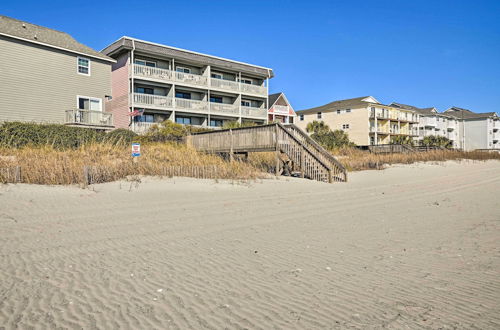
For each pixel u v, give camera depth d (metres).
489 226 6.38
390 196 10.43
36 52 22.97
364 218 7.19
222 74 37.84
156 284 3.69
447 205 8.81
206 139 18.78
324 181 14.22
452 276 3.88
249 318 2.95
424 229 6.21
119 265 4.27
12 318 2.92
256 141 15.91
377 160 23.70
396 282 3.72
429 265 4.28
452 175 18.02
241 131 16.61
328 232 6.01
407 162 25.66
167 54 31.62
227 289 3.56
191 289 3.56
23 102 22.31
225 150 17.48
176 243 5.26
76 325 2.83
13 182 9.48
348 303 3.22
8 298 3.30
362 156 26.64
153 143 18.75
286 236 5.73
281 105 45.94
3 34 21.30
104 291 3.50
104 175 10.82
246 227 6.33
